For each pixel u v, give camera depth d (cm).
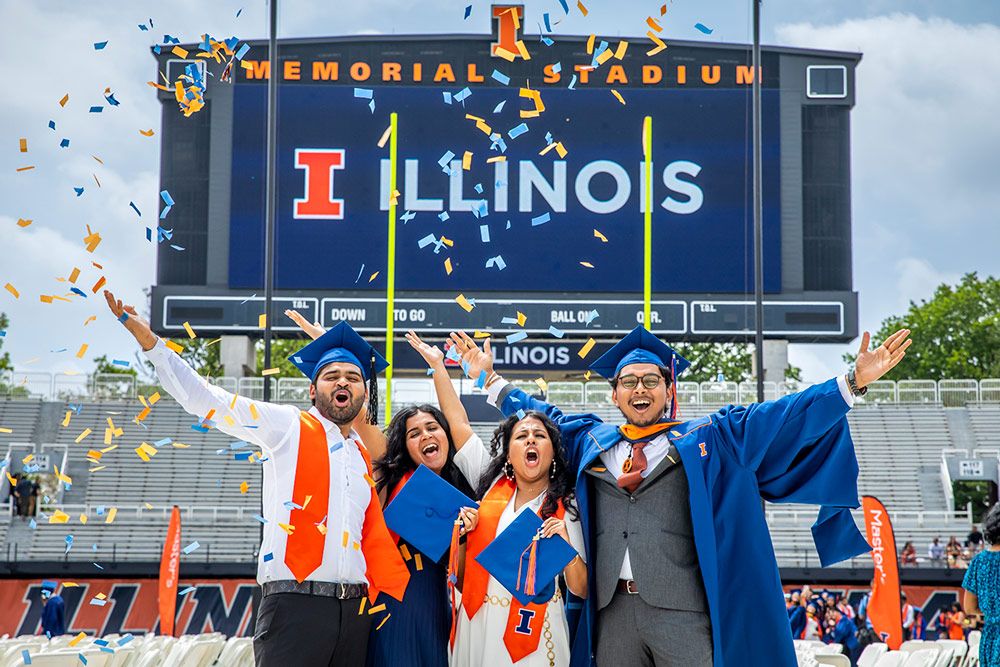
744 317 2311
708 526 447
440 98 2355
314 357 483
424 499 470
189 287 2306
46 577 1881
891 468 2542
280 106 2348
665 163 2347
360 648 427
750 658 452
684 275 2316
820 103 2373
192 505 2362
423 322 2291
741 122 2358
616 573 450
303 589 412
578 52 2372
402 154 2341
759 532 459
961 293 4162
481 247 2314
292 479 425
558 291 2309
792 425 448
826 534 490
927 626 1838
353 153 2336
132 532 2219
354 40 2362
